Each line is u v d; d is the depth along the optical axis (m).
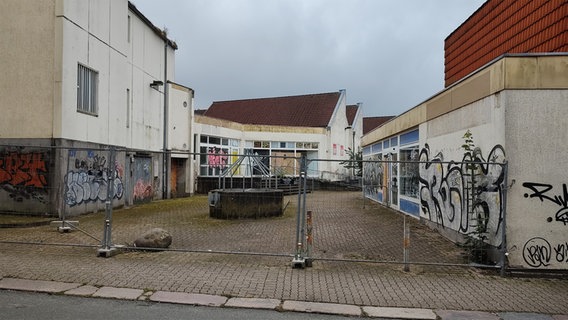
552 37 9.85
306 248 9.10
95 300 6.34
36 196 13.77
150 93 22.25
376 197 20.47
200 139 28.42
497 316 6.09
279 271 7.99
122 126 18.69
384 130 20.09
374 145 23.70
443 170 11.77
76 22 14.88
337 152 43.16
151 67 22.45
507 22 12.06
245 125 34.81
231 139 32.81
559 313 6.22
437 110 12.34
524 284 7.54
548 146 8.20
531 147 8.23
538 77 8.20
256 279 7.46
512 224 8.19
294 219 14.84
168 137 24.16
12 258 8.45
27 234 11.11
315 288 7.07
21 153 13.89
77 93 15.09
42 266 7.91
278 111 46.69
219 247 10.05
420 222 13.96
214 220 14.46
